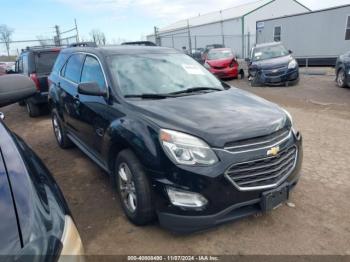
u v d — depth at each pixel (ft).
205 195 9.21
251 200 9.81
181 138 9.42
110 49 14.73
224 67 53.72
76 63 16.71
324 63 66.13
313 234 10.61
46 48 30.32
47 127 26.81
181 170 9.24
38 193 4.98
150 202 10.29
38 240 4.17
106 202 12.99
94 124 13.46
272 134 10.22
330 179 14.37
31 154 6.53
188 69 14.67
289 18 70.13
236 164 9.41
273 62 43.70
